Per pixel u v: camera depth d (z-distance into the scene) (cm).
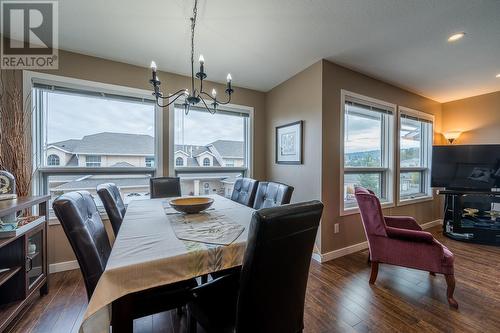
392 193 324
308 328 146
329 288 195
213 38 211
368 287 196
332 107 258
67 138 240
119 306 85
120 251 97
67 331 144
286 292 93
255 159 347
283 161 311
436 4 164
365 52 235
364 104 289
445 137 390
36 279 177
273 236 80
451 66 265
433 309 165
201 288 101
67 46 222
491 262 244
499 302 173
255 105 348
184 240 110
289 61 255
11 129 198
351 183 296
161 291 111
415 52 235
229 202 210
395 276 216
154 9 171
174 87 286
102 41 214
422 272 224
